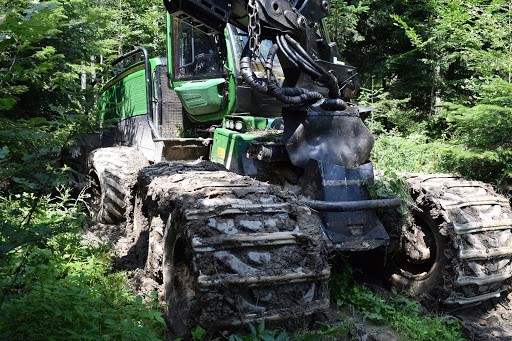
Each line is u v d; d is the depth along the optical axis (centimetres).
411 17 1124
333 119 371
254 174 395
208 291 269
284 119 368
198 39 497
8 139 265
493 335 369
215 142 451
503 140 524
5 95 326
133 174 518
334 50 433
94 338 244
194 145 495
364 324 349
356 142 376
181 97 514
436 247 404
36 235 230
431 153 665
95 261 400
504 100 527
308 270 286
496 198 412
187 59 512
